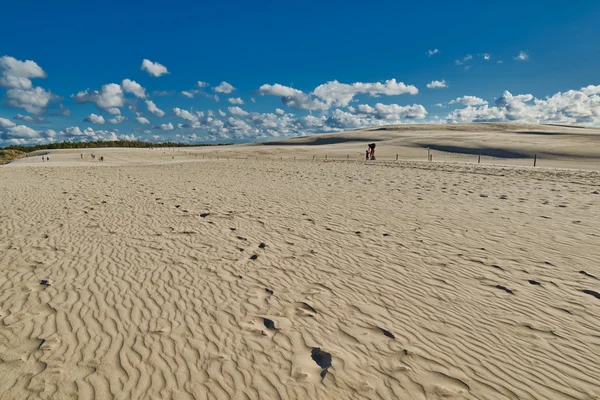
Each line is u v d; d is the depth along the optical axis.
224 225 9.74
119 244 8.02
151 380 3.63
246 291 5.71
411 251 7.49
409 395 3.42
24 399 3.32
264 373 3.77
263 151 67.19
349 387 3.54
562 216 10.03
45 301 5.27
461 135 71.19
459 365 3.87
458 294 5.54
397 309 5.12
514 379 3.63
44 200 13.63
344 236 8.66
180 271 6.50
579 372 3.72
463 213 10.77
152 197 14.41
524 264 6.62
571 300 5.22
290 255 7.35
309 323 4.76
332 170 27.61
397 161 37.19
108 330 4.54
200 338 4.40
